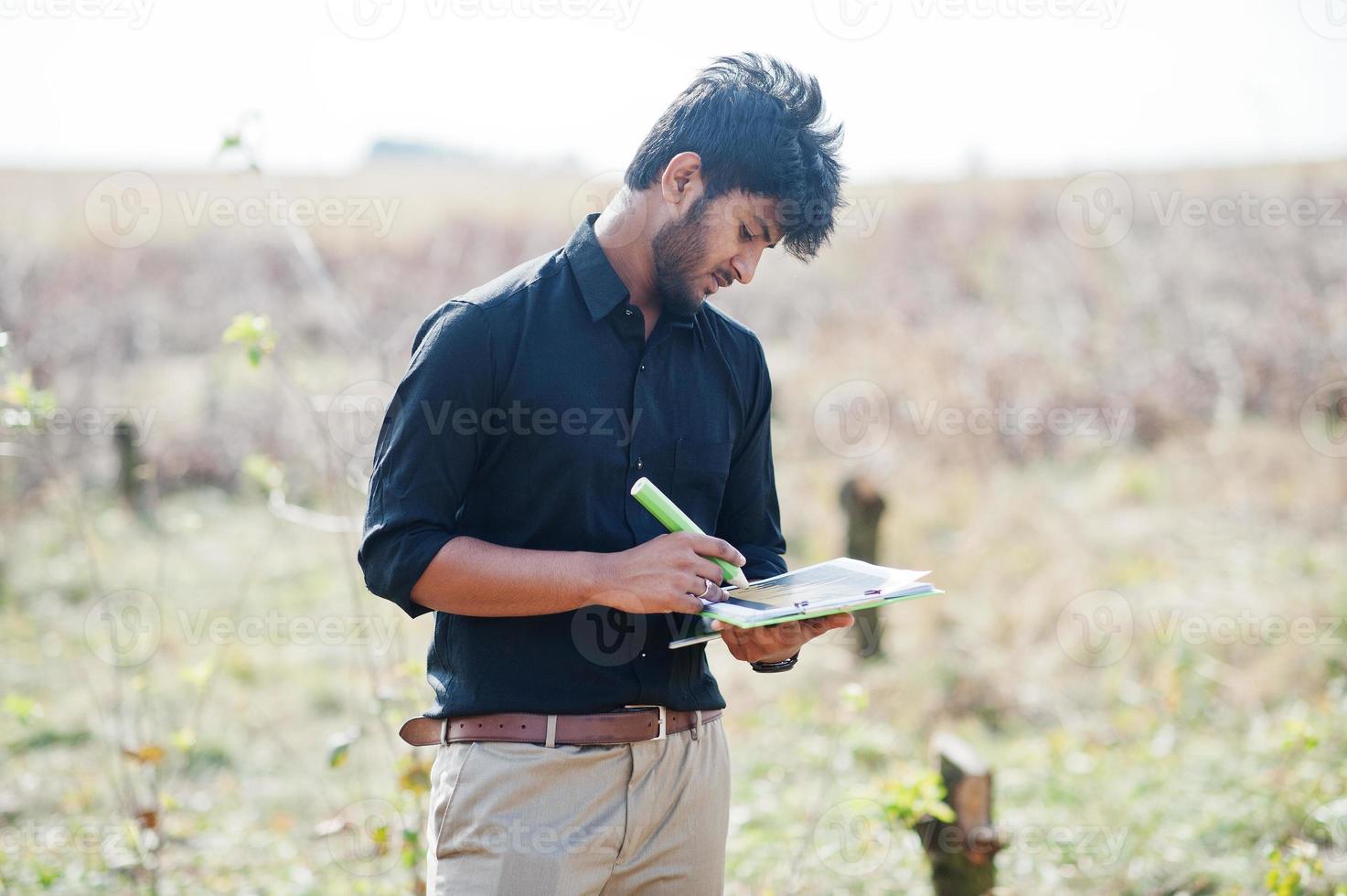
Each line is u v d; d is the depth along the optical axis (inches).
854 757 190.2
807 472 375.6
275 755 194.5
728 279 75.2
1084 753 189.9
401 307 506.9
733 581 73.2
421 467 68.7
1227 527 315.9
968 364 452.8
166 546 308.7
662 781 73.9
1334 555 284.5
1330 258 490.0
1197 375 439.8
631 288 74.9
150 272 504.7
